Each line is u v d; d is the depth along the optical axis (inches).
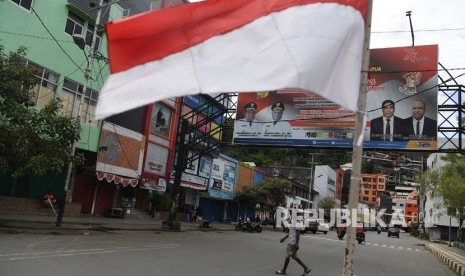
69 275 314.0
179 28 154.9
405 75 756.6
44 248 431.2
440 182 1238.3
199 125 967.6
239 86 143.1
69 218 824.9
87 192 980.6
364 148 775.1
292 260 581.6
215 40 151.9
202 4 157.4
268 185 1690.5
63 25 842.8
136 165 1063.6
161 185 1181.1
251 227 1268.5
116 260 408.8
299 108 860.6
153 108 1144.8
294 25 147.6
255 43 148.7
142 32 154.6
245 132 896.3
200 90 145.2
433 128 732.0
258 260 538.6
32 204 816.3
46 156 571.5
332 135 825.5
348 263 158.7
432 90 738.8
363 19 158.2
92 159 940.6
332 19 149.9
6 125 525.0
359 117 162.9
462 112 729.6
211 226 1273.4
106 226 770.8
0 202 754.8
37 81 592.7
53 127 582.9
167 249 550.3
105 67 945.5
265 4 154.4
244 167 1822.1
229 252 596.1
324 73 141.3
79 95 884.6
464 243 1344.7
